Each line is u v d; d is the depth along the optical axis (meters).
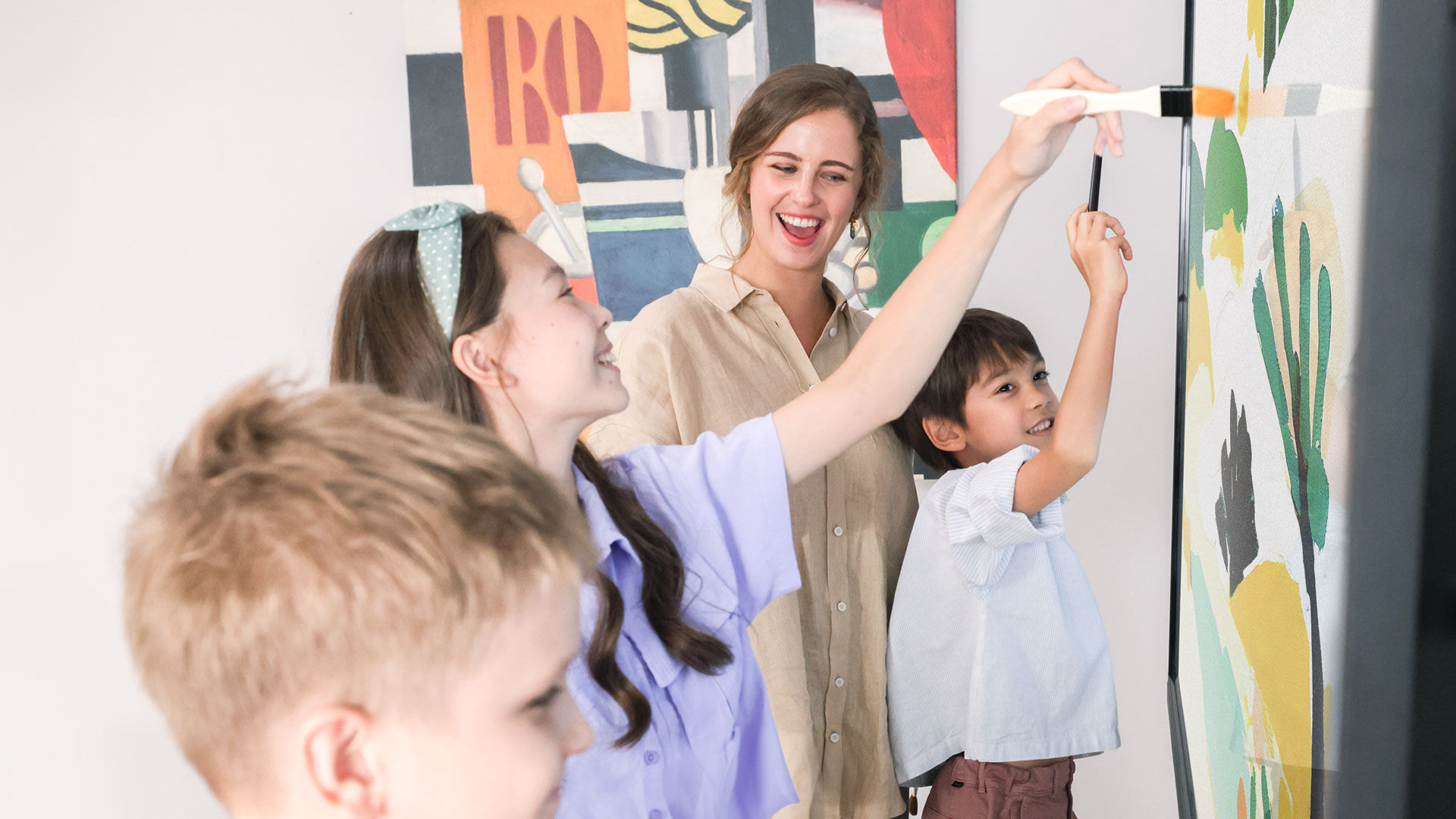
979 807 1.33
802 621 1.34
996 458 1.37
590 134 1.84
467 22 1.83
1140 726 1.95
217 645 0.35
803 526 1.33
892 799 1.38
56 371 1.96
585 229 1.86
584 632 0.78
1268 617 0.50
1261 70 0.52
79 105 1.90
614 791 0.79
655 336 1.33
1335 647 0.34
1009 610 1.33
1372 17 0.29
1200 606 0.83
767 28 1.80
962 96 1.82
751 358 1.36
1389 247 0.26
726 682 0.88
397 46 1.87
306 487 0.35
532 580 0.37
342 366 0.84
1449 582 0.25
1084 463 1.17
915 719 1.36
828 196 1.35
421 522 0.35
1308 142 0.40
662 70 1.82
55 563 2.00
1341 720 0.28
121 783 2.03
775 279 1.39
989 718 1.32
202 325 1.94
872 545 1.37
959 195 1.84
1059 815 1.37
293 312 1.93
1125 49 1.79
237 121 1.90
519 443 0.82
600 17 1.82
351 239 1.91
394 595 0.34
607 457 0.97
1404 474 0.26
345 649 0.34
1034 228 1.86
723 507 0.94
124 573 0.38
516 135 1.84
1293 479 0.43
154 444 1.97
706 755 0.86
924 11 1.78
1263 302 0.51
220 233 1.92
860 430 0.94
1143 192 1.82
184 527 0.36
